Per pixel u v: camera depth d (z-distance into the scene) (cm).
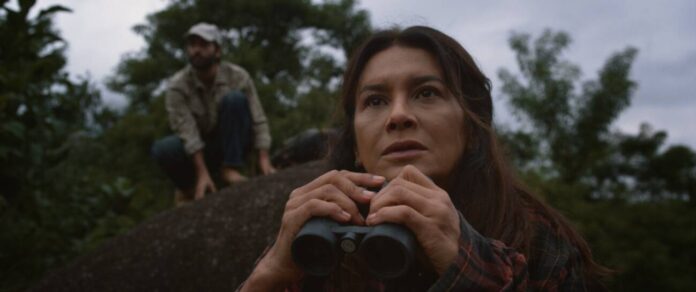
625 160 1383
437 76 140
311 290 139
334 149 169
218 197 320
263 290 123
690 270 908
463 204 145
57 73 358
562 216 159
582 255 155
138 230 321
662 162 1389
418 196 109
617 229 927
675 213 1031
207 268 285
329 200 117
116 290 290
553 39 1199
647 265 875
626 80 1165
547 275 136
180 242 300
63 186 392
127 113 1634
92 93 452
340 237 110
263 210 297
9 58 293
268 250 141
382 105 141
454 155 139
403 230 105
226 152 402
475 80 153
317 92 1255
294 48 1712
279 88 1431
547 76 1168
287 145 428
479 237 112
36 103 313
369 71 145
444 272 106
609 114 1159
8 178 306
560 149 1164
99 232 409
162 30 1702
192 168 419
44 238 349
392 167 133
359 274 139
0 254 304
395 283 133
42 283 306
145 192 698
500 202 146
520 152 1103
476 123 145
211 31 409
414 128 134
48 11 293
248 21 1680
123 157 1392
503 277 110
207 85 414
